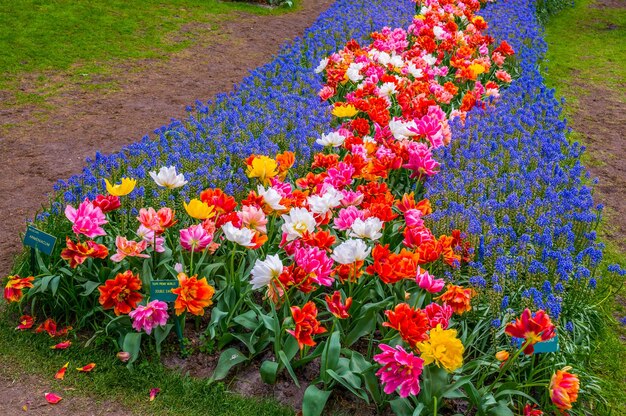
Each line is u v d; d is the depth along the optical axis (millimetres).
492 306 3898
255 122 6734
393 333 3873
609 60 12086
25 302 4453
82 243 4125
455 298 3725
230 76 10141
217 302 4324
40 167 6762
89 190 5094
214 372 3857
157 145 6137
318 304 4309
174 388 3799
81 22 12055
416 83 7449
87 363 3982
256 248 4383
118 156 5852
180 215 4840
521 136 6926
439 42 9594
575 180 5992
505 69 9930
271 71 9070
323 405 3521
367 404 3688
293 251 4160
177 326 3990
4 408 3631
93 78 9719
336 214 4863
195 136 6414
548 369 3727
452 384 3439
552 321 3729
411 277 3695
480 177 5562
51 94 9008
